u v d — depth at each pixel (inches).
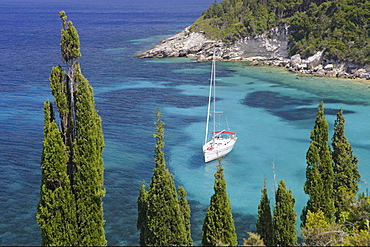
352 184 1421.0
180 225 1069.8
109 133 2824.8
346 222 1247.5
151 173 2213.3
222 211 1008.2
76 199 1043.3
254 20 6407.5
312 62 5044.3
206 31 6909.5
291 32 5772.6
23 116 3191.4
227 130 2947.8
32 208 1803.6
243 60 6156.5
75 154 1024.9
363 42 4756.4
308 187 1311.5
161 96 3909.9
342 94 3954.2
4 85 4202.8
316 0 6131.9
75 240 1029.8
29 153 2444.6
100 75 4854.8
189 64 5802.2
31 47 7165.4
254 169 2304.4
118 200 1902.1
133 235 1627.7
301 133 2893.7
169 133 2864.2
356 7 5191.9
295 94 4003.4
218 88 4271.7
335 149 1433.3
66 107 1037.8
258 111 3430.1
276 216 1179.3
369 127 2967.5
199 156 2472.9
